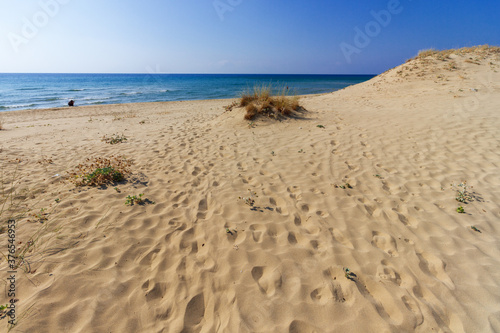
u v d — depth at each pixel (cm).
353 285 259
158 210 386
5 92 3219
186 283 264
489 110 828
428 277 268
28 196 414
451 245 311
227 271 277
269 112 891
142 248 309
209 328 221
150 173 518
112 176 477
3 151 634
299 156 587
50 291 242
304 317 228
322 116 931
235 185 464
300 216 372
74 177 483
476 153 549
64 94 2980
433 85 1347
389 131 721
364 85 1853
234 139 728
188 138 760
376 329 218
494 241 316
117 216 365
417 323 222
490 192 415
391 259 293
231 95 2919
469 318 225
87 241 313
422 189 437
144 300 244
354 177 485
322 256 298
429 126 731
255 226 350
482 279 263
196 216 373
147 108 1670
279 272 276
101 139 782
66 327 213
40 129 970
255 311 233
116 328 217
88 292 246
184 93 3183
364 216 370
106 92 3303
